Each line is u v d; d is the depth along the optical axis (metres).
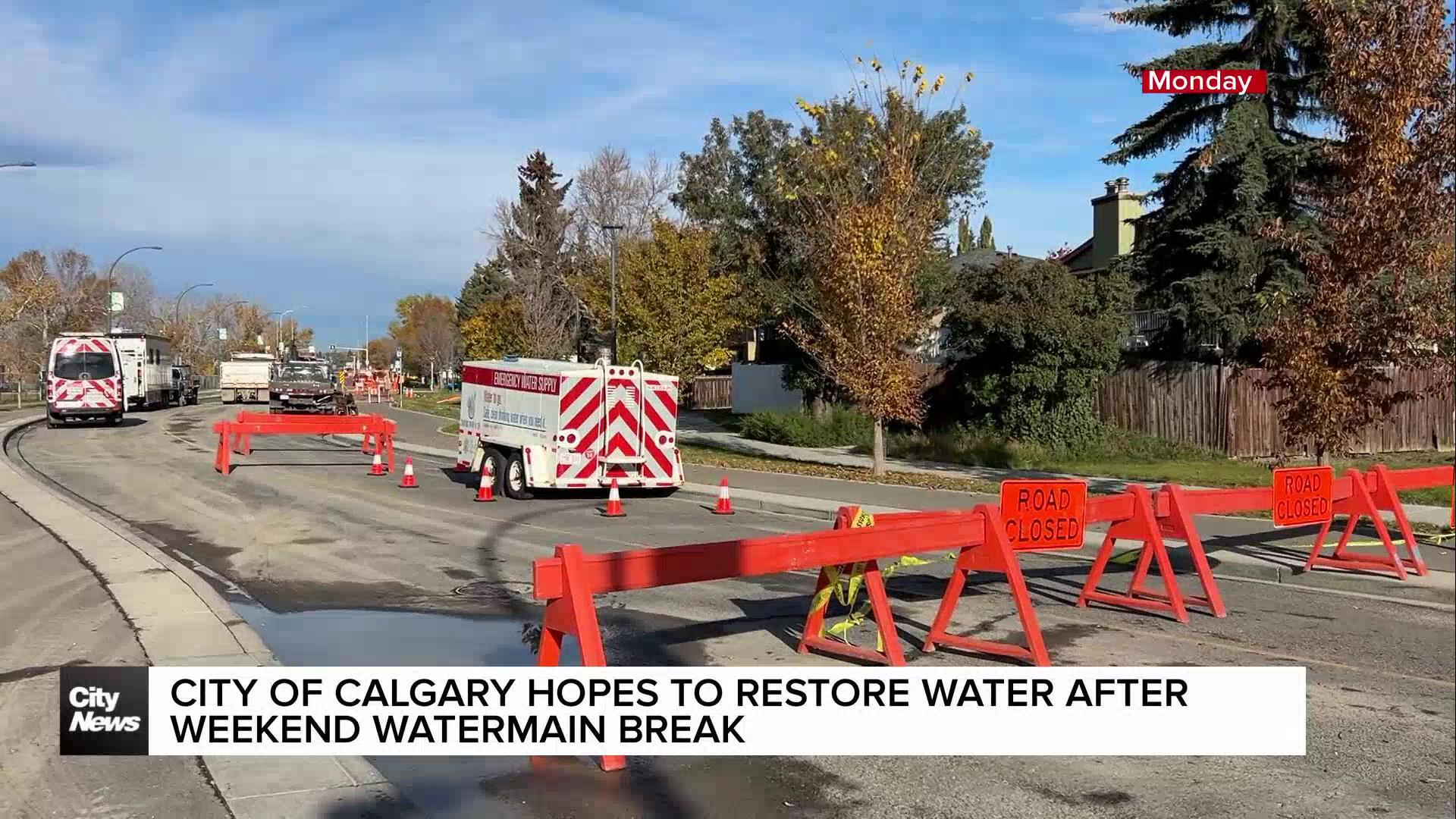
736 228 38.03
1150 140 26.97
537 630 8.09
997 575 10.73
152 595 8.66
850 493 17.44
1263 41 25.39
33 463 21.69
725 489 15.88
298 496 16.73
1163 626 8.43
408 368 114.19
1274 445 22.72
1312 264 12.76
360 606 8.94
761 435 30.36
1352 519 10.88
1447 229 11.76
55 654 6.96
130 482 18.42
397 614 8.62
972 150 32.38
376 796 4.84
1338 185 13.18
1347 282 12.45
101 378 33.75
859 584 7.63
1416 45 11.63
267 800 4.77
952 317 25.36
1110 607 9.09
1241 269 24.14
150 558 10.38
